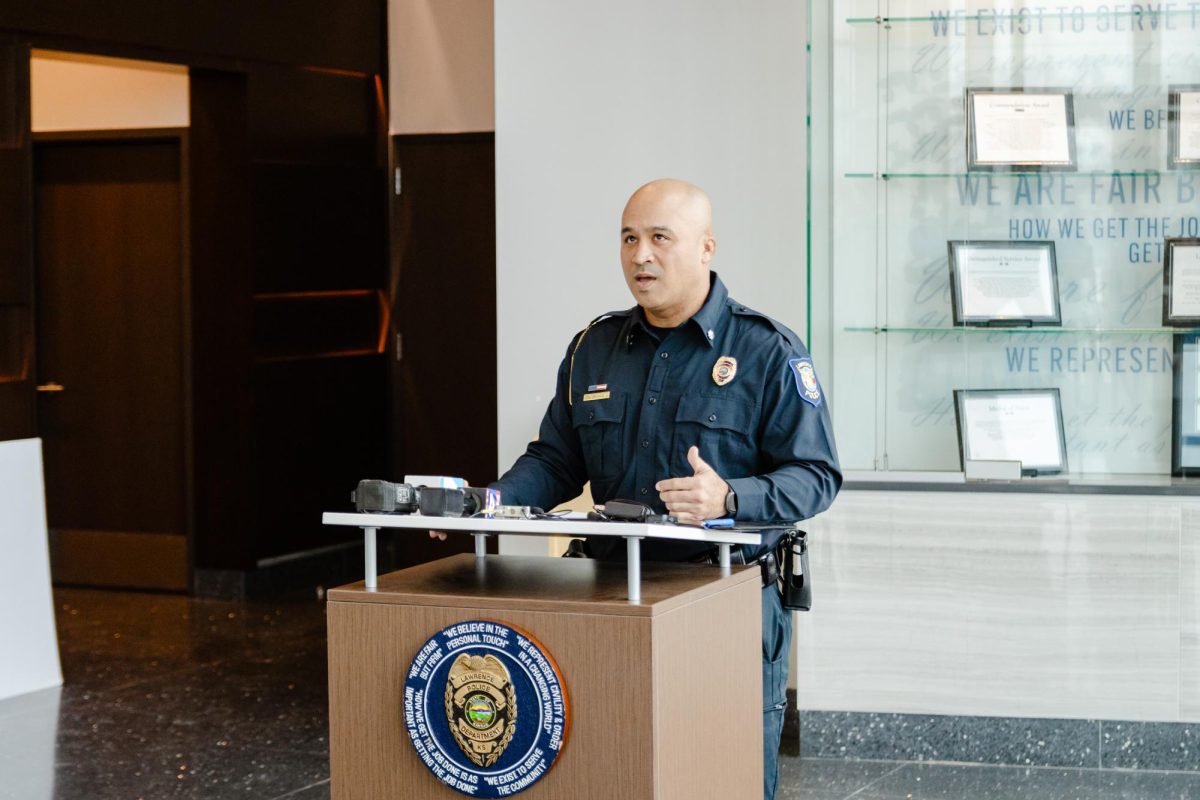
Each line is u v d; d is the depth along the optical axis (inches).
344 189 316.5
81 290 310.8
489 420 322.0
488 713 90.7
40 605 227.0
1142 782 174.7
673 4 208.7
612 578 99.8
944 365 185.5
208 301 297.7
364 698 95.2
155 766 185.6
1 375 254.7
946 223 185.3
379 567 331.0
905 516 181.8
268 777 180.7
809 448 113.5
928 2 184.9
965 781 175.5
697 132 208.8
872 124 185.8
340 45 313.3
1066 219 184.2
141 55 272.8
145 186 305.0
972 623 181.2
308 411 310.3
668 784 89.4
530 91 214.7
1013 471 181.8
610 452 119.3
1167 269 182.5
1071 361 184.1
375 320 328.5
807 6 181.5
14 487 225.1
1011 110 184.7
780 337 116.5
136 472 308.7
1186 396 181.9
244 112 292.2
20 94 253.3
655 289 113.7
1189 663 177.5
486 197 319.0
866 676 183.8
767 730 116.8
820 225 185.5
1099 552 178.1
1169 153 182.5
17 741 197.2
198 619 279.4
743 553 114.2
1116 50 183.3
